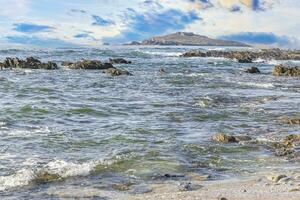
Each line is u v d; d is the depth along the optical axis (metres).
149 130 25.67
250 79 60.38
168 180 16.31
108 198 14.01
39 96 40.94
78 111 32.38
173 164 18.42
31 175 16.69
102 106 35.00
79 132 25.05
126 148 21.16
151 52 156.38
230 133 25.20
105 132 25.05
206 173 17.28
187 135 24.50
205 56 131.38
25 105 34.19
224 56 128.62
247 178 16.39
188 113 31.78
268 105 36.16
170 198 13.31
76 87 48.72
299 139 23.12
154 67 82.19
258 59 119.50
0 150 20.56
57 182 16.02
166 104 36.12
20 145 21.69
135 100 38.62
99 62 77.94
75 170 17.42
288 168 17.91
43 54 126.81
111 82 54.16
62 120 29.08
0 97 39.72
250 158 19.70
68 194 14.53
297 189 13.98
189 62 100.88
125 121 28.72
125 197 13.98
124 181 16.17
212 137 23.55
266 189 14.32
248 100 38.91
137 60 106.00
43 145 21.75
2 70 70.44
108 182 16.03
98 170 17.58
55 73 66.88
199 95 42.00
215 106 35.47
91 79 57.91
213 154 20.36
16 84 50.28
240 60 107.06
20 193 14.69
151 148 21.16
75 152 20.44
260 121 29.17
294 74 67.00
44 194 14.54
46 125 27.20
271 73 71.12
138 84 52.12
